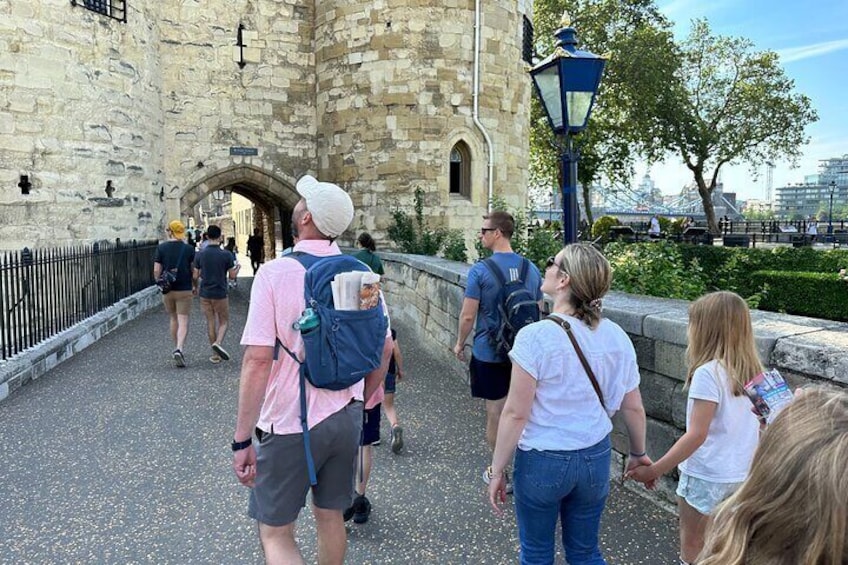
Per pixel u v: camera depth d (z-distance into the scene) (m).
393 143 14.77
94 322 9.36
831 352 2.84
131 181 12.73
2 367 6.61
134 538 3.64
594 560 2.65
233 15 15.72
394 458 4.86
